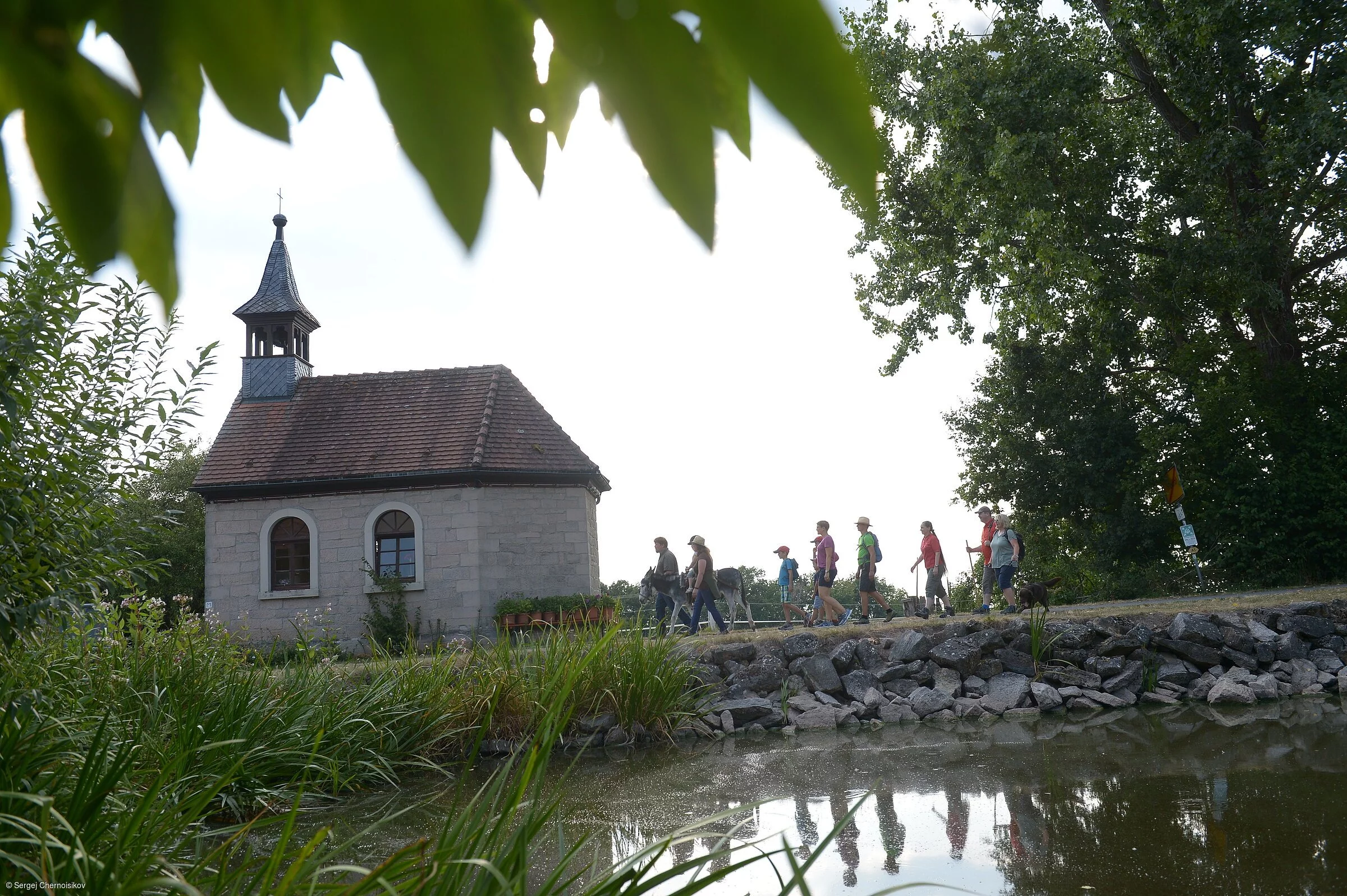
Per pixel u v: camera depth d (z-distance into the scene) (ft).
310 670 29.07
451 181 1.77
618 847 17.65
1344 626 42.52
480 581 69.05
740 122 1.72
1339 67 58.03
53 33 1.83
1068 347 80.07
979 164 60.34
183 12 1.81
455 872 8.34
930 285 72.13
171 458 20.18
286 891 8.26
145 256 1.99
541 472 71.31
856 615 64.08
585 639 33.73
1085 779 21.94
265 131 1.87
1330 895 13.17
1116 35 62.23
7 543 16.63
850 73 1.66
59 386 17.78
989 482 83.76
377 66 1.78
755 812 20.24
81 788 12.09
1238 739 26.63
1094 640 41.47
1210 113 63.72
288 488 71.97
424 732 28.76
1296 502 67.05
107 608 19.76
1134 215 68.39
